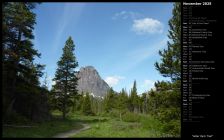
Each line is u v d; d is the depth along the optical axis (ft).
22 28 103.50
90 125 159.33
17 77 105.40
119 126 116.57
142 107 302.45
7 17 97.25
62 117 212.64
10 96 96.89
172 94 78.02
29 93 112.37
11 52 97.09
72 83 203.00
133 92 342.03
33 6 105.19
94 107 428.15
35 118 131.85
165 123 80.12
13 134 69.15
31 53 107.96
